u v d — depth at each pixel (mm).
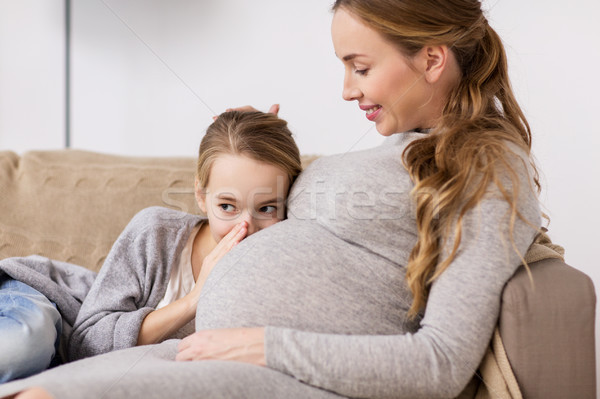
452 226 819
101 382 642
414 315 848
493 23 1854
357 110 2078
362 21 929
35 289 1062
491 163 824
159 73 2293
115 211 1434
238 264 875
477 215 806
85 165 1492
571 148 1841
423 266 813
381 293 846
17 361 865
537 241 999
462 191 822
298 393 738
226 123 1050
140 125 2332
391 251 858
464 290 782
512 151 853
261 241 886
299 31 2143
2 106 2398
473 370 778
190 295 1011
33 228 1415
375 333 832
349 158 920
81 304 1138
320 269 836
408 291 863
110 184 1458
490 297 788
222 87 2240
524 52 1847
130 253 1101
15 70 2395
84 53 2342
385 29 922
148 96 2311
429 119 1010
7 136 2416
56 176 1464
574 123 1835
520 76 1845
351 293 833
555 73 1835
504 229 797
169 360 869
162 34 2275
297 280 832
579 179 1841
